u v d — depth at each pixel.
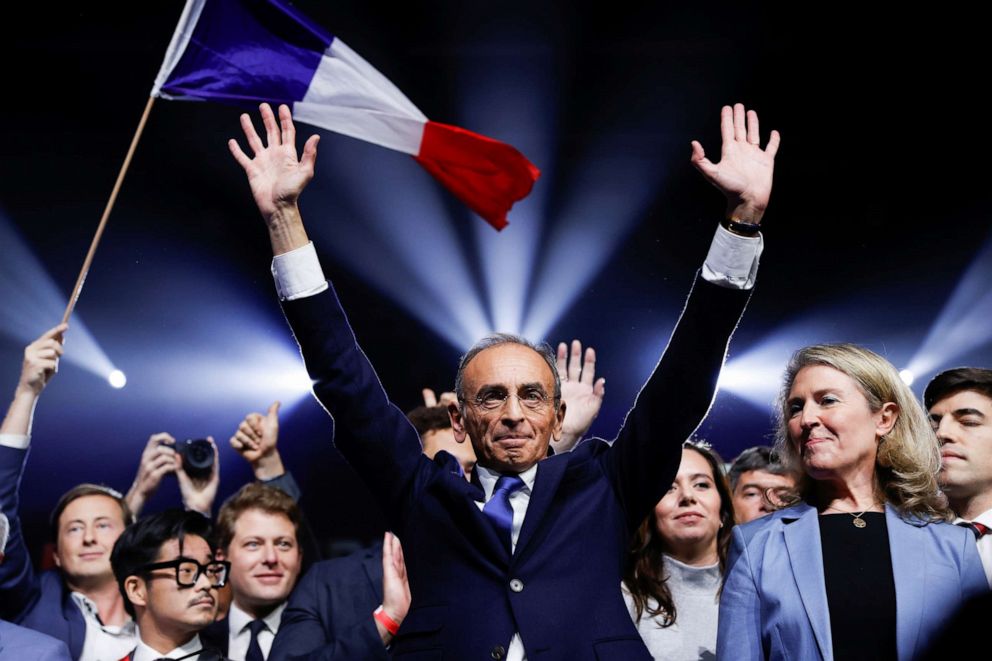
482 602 2.58
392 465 2.81
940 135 7.54
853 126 7.58
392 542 3.35
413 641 2.61
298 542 4.27
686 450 3.66
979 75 7.37
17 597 3.95
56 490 7.89
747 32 7.39
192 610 3.38
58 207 7.90
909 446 2.88
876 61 7.42
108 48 7.61
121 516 4.27
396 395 7.96
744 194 2.68
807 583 2.75
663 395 2.69
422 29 7.49
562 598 2.57
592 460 2.78
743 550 2.89
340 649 3.20
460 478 2.72
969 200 7.59
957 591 2.68
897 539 2.77
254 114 7.88
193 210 7.96
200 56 4.37
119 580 3.45
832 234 7.75
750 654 2.78
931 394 3.55
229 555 4.07
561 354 3.76
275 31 4.45
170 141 7.87
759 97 7.58
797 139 7.64
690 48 7.46
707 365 2.67
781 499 3.04
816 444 2.89
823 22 7.34
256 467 4.63
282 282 2.81
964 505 3.45
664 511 3.54
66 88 7.73
